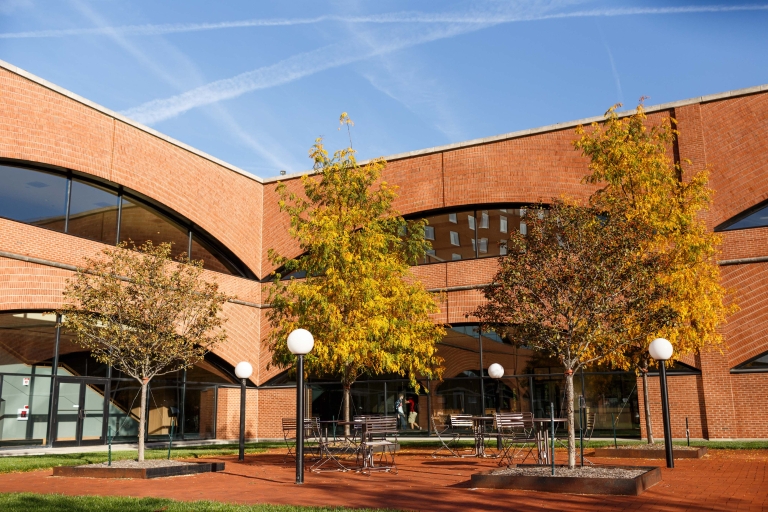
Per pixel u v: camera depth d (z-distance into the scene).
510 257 13.72
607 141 20.31
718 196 25.44
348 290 19.77
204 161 30.17
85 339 16.95
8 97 22.88
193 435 29.00
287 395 31.09
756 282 24.45
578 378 26.45
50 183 24.44
